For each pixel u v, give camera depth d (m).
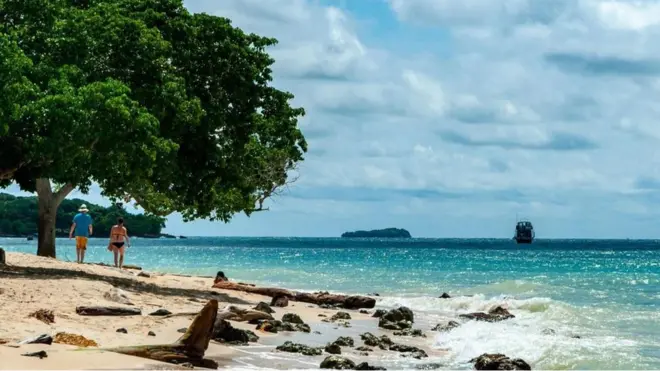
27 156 24.45
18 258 29.55
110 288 21.58
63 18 27.22
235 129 30.06
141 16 28.34
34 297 18.56
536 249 154.75
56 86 24.34
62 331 14.55
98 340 14.20
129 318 17.53
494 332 20.19
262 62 29.98
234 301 25.56
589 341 19.22
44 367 11.27
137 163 25.05
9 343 12.85
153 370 12.10
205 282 33.75
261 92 29.98
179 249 132.75
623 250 150.62
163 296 23.52
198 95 29.03
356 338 18.94
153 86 26.72
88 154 25.02
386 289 39.22
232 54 29.17
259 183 40.19
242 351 15.45
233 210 37.72
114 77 26.58
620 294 34.91
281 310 24.75
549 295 34.81
